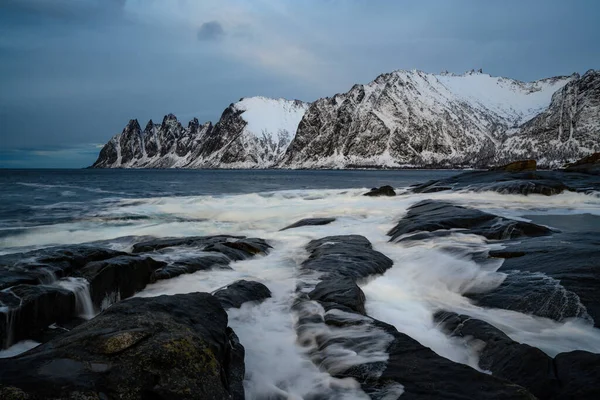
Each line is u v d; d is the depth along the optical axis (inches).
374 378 155.0
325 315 219.0
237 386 149.7
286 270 334.0
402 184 2076.8
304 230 518.9
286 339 206.5
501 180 949.2
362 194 1040.2
